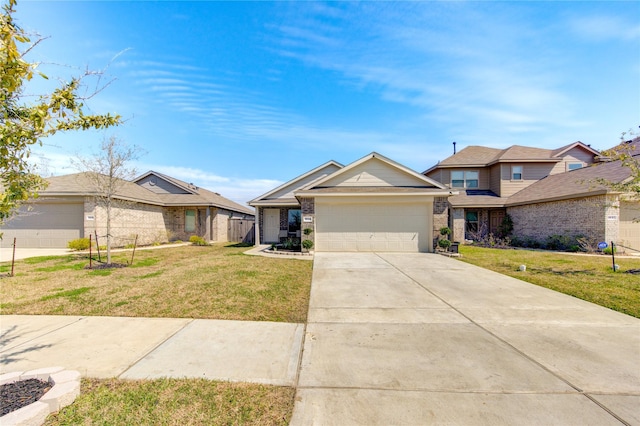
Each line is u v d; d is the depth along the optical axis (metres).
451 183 21.03
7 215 2.84
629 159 8.77
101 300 5.75
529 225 17.06
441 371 3.22
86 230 13.95
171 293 6.24
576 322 4.72
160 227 19.80
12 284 7.03
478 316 5.02
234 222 23.34
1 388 2.67
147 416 2.46
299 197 13.31
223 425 2.38
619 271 8.68
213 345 3.85
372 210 13.34
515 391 2.85
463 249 15.25
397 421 2.43
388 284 7.26
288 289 6.70
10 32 2.14
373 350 3.74
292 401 2.69
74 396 2.64
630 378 3.09
